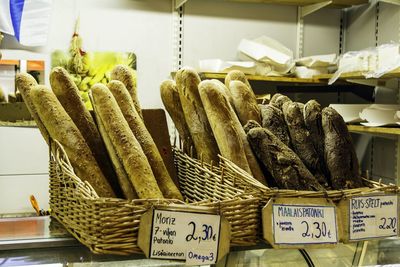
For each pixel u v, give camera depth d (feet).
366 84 6.94
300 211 2.61
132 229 2.35
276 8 7.91
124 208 2.33
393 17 7.03
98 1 6.93
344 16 8.28
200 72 6.76
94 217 2.34
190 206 2.40
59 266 2.40
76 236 2.60
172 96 3.63
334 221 2.67
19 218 3.14
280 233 2.57
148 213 2.35
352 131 6.72
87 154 2.80
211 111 3.07
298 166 2.86
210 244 2.44
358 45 7.99
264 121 3.19
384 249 3.05
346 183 2.90
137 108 3.34
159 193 2.73
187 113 3.40
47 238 2.64
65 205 2.81
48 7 6.59
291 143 3.11
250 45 7.23
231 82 3.51
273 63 7.02
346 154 2.98
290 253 2.98
